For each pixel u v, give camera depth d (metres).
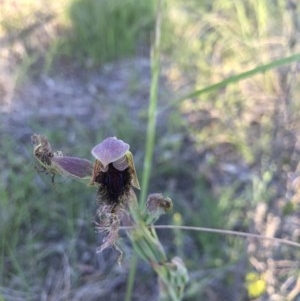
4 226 0.27
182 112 0.35
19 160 0.31
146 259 0.16
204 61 0.39
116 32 0.42
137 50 0.42
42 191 0.29
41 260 0.27
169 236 0.28
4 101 0.36
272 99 0.35
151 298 0.25
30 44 0.41
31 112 0.35
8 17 0.43
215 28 0.42
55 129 0.34
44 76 0.39
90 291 0.26
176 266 0.16
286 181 0.24
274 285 0.23
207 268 0.26
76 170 0.14
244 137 0.33
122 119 0.34
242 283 0.24
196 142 0.33
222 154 0.32
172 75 0.39
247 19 0.42
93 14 0.42
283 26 0.36
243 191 0.30
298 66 0.23
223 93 0.37
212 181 0.31
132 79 0.38
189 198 0.30
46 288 0.26
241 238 0.27
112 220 0.13
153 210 0.15
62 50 0.41
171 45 0.41
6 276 0.26
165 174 0.31
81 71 0.40
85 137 0.33
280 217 0.23
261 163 0.27
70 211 0.28
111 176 0.13
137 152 0.32
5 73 0.38
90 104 0.36
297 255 0.24
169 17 0.43
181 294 0.16
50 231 0.28
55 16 0.43
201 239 0.27
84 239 0.28
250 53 0.39
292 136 0.24
